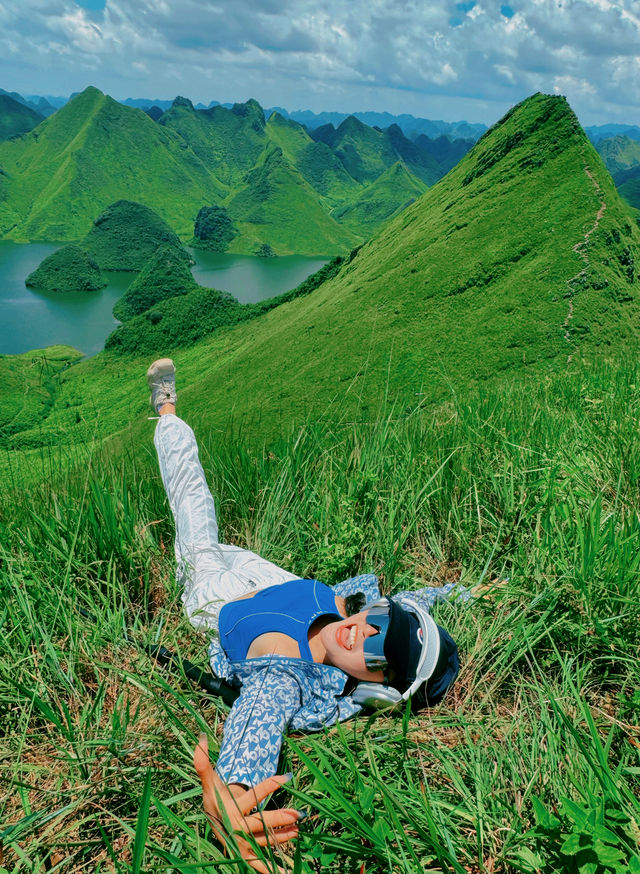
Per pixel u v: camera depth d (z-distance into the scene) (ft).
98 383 469.98
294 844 5.23
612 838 4.54
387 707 6.86
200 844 5.21
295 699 6.87
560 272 292.81
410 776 5.78
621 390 15.61
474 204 367.45
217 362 439.22
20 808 6.06
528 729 6.50
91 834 5.82
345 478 11.30
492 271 314.35
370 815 5.23
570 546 8.62
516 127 385.91
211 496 10.21
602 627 7.14
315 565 9.94
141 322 548.72
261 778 5.90
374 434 12.24
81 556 9.29
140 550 9.48
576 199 327.67
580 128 362.33
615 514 8.89
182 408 302.25
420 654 6.88
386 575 9.53
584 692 7.03
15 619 7.98
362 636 7.02
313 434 12.48
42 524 9.30
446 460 10.72
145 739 6.41
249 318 542.16
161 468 10.41
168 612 8.52
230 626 7.88
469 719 6.68
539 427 13.07
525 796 5.28
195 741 6.38
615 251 304.91
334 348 300.20
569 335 263.29
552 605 7.62
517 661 7.58
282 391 273.54
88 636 7.92
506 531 9.61
